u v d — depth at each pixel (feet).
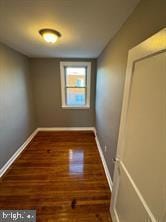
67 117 15.01
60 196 6.75
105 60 9.24
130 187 3.76
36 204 6.30
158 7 3.19
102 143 10.09
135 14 4.46
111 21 5.48
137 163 3.45
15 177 8.05
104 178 8.07
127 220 3.92
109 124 7.89
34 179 7.90
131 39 4.80
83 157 10.21
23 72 11.79
